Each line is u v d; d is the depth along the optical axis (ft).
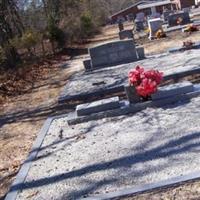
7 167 26.61
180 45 65.77
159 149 22.58
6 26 87.30
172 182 17.95
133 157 22.35
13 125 38.06
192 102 30.12
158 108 30.58
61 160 24.57
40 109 42.16
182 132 24.38
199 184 17.38
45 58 90.43
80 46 116.26
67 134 29.58
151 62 53.52
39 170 23.77
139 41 87.10
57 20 124.88
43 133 31.14
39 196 20.29
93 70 59.36
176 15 103.81
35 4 125.39
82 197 18.97
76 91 44.88
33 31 101.50
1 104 49.08
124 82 43.24
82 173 21.84
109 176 20.62
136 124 28.19
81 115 31.96
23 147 30.25
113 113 31.27
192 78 38.96
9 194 21.29
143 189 18.01
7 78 64.39
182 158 20.63
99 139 26.89
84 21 147.64
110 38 131.64
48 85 56.39
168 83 39.06
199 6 208.85
